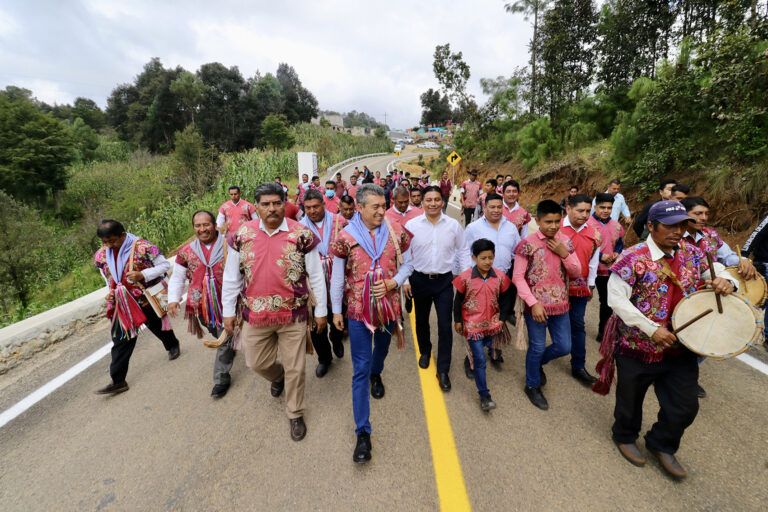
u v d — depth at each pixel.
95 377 3.61
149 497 2.17
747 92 5.87
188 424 2.83
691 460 2.30
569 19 14.57
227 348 3.20
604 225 3.77
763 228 3.50
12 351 3.83
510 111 17.72
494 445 2.48
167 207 12.21
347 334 4.35
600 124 12.50
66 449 2.60
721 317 1.97
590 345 3.97
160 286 3.48
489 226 3.63
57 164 29.27
